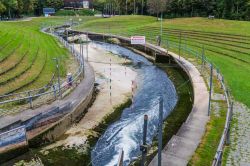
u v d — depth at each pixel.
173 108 33.69
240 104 30.03
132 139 26.42
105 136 26.91
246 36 69.75
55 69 44.25
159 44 68.25
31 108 27.52
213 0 130.12
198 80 39.31
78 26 124.62
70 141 25.73
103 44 84.00
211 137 23.23
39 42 67.25
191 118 26.70
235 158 20.16
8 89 32.38
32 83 36.00
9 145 22.77
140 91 39.84
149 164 19.84
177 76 47.78
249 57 51.56
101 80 43.97
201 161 20.09
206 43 66.44
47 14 176.12
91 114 31.20
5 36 59.41
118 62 58.28
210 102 28.75
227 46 61.44
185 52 59.31
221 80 36.28
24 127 23.41
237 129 24.53
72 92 33.53
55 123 26.14
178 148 21.66
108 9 189.12
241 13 119.25
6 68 38.66
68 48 65.25
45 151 24.12
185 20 102.69
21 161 22.67
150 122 29.78
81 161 23.05
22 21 127.38
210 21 96.44
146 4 156.12
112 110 32.47
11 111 27.17
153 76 47.88
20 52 49.44
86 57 60.56
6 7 138.25
